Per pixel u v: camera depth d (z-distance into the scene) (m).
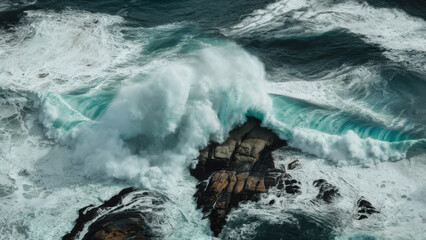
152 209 13.12
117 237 12.09
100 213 12.98
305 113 16.81
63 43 22.34
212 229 12.52
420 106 17.75
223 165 14.48
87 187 14.21
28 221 12.91
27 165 15.27
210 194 13.51
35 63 21.00
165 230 12.48
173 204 13.35
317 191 13.71
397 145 14.88
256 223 12.62
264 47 22.06
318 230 12.43
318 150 15.20
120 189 14.06
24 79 19.72
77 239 12.13
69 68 20.64
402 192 13.74
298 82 19.42
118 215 12.85
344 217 12.86
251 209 13.05
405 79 19.42
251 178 14.00
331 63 20.84
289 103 17.41
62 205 13.49
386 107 17.67
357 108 17.55
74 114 17.03
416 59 20.91
